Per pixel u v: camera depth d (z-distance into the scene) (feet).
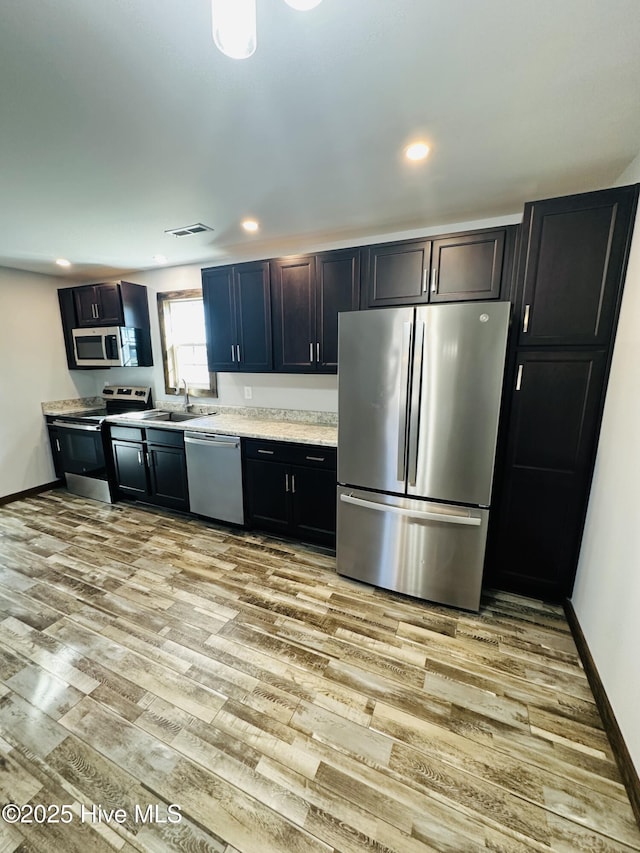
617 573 5.30
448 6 3.33
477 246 7.55
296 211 8.18
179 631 6.79
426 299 8.11
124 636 6.67
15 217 8.24
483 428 6.68
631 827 3.97
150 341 13.83
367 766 4.55
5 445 12.94
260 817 4.04
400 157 6.00
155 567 8.88
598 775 4.46
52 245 10.34
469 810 4.10
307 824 3.98
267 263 9.76
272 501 9.95
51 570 8.76
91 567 8.89
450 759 4.63
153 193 7.17
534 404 6.99
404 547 7.57
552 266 6.51
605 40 3.66
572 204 6.25
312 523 9.50
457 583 7.27
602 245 6.18
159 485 12.01
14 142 5.39
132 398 14.32
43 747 4.77
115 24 3.48
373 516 7.78
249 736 4.90
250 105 4.68
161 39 3.63
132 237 9.74
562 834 3.90
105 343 13.20
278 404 11.81
